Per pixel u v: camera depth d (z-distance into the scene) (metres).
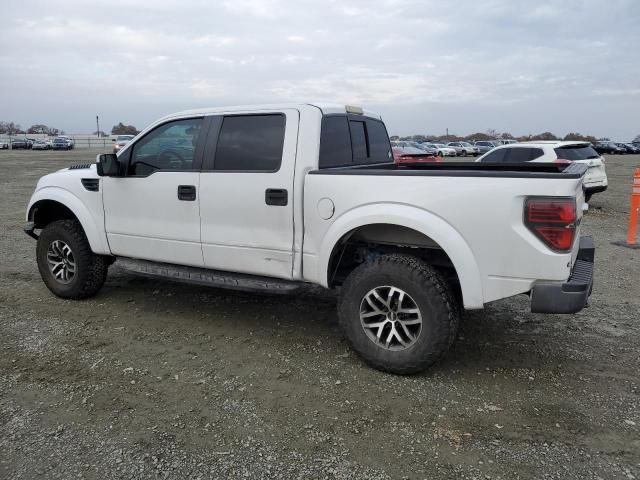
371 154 5.14
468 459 2.82
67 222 5.30
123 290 5.76
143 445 2.93
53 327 4.66
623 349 4.27
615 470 2.73
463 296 3.51
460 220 3.46
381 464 2.78
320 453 2.87
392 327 3.73
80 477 2.67
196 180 4.41
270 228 4.14
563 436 3.03
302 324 4.79
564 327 4.75
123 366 3.90
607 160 39.28
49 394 3.48
